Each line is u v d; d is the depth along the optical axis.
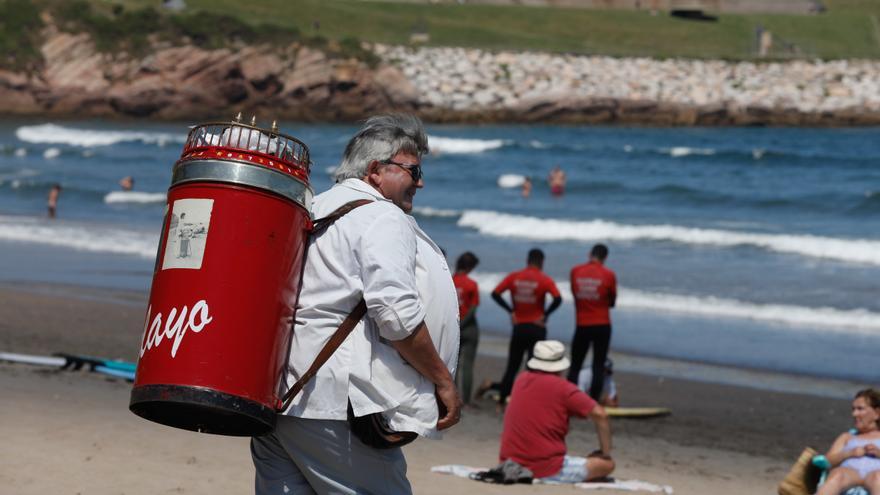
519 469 12.23
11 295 29.30
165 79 134.00
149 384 4.95
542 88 145.25
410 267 5.31
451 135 118.50
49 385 16.14
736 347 26.22
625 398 20.58
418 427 5.38
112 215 58.66
